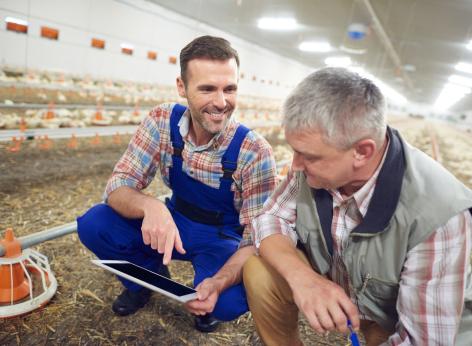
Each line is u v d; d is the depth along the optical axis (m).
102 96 8.40
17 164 4.03
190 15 11.69
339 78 0.89
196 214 1.67
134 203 1.47
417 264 0.95
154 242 1.36
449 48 12.81
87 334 1.59
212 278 1.36
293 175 1.32
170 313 1.80
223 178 1.56
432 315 0.92
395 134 1.04
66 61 8.12
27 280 1.85
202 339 1.65
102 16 8.69
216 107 1.42
